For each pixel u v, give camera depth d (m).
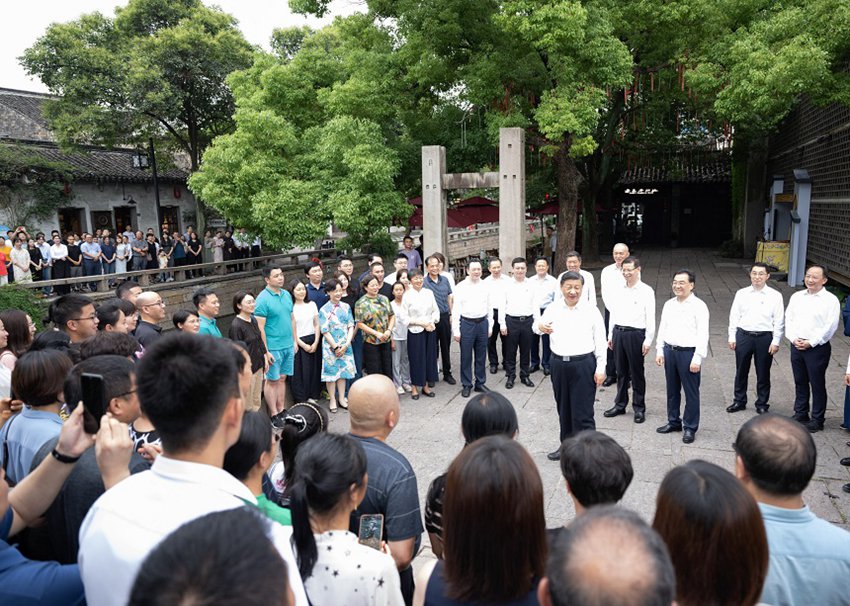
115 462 1.81
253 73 14.33
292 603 1.31
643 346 6.43
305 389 7.23
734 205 23.17
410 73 13.18
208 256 20.86
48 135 19.25
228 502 1.57
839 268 12.67
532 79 12.62
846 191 12.33
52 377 2.68
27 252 12.32
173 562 0.95
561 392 5.46
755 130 17.39
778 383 7.69
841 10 8.71
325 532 2.05
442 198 12.02
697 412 5.94
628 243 28.22
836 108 12.94
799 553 1.94
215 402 1.59
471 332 7.75
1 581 1.73
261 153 13.09
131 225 20.45
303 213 12.83
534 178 20.50
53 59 16.03
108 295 11.86
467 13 12.54
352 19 14.49
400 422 6.86
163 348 1.62
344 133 12.66
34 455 2.57
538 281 8.19
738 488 1.66
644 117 18.53
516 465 1.72
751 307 6.52
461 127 14.59
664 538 1.71
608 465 2.27
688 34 12.17
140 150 18.98
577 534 1.17
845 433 5.97
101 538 1.49
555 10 10.16
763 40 9.86
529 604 1.68
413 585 2.68
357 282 8.34
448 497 1.76
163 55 17.12
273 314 6.62
